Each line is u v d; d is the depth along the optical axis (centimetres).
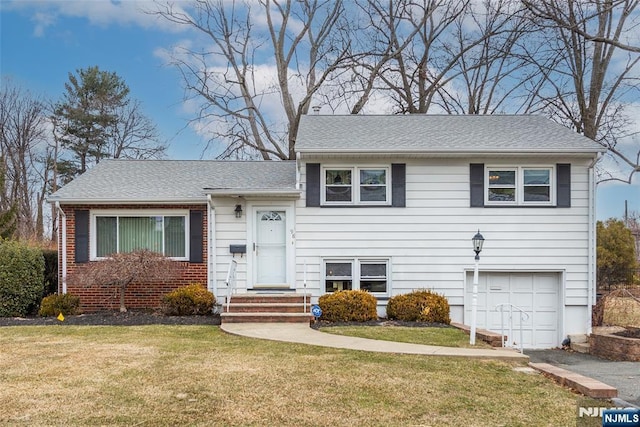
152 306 1491
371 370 805
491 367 848
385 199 1489
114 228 1508
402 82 2772
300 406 638
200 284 1484
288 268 1482
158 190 1528
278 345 996
